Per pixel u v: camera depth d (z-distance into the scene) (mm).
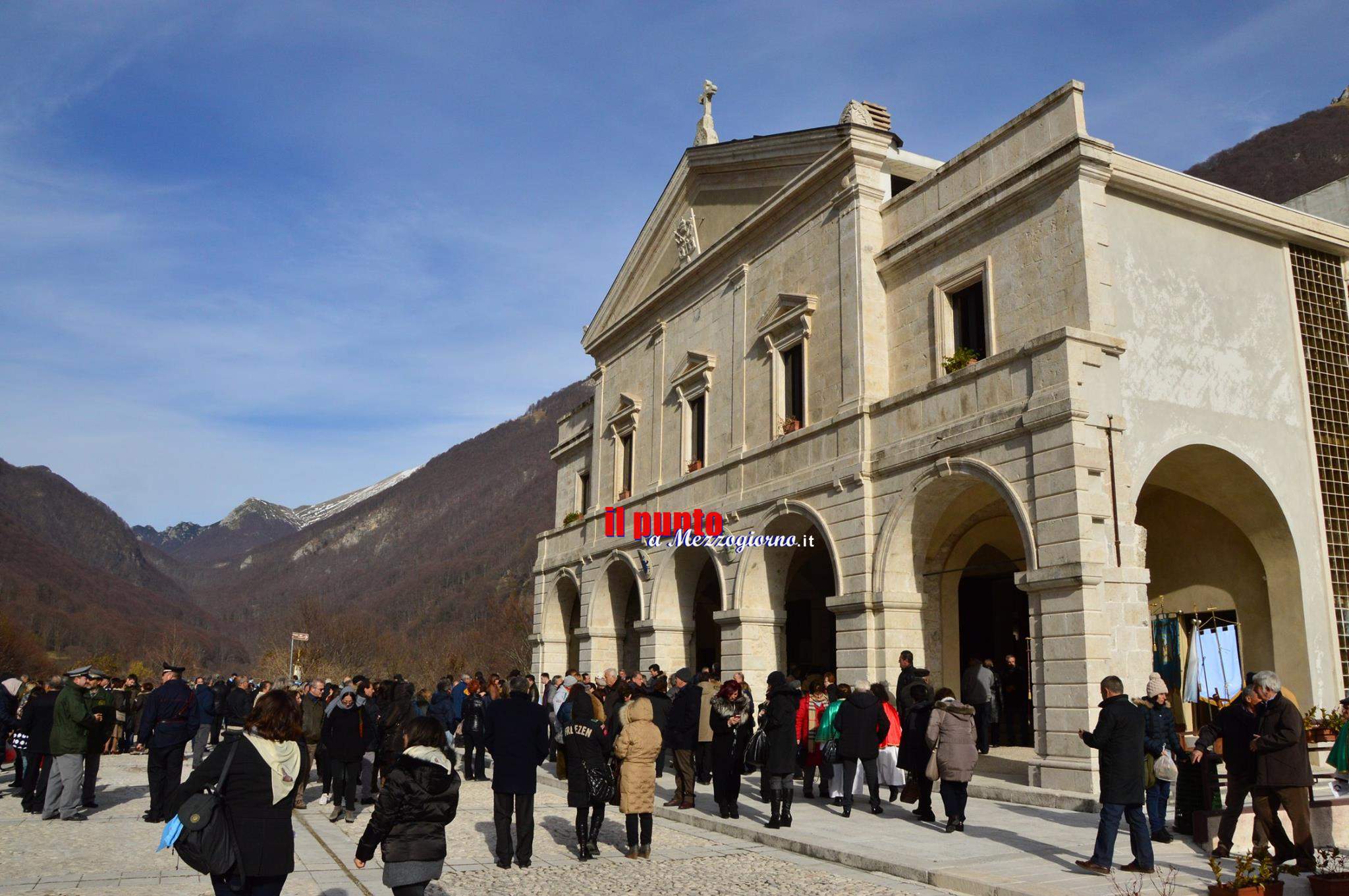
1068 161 16297
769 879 9656
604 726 12711
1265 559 18531
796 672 23312
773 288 23625
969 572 22000
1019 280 17266
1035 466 15422
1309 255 19781
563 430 37531
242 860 5617
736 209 26031
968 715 12062
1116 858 10031
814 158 22969
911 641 18406
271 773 5848
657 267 30172
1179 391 17047
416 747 6672
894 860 10000
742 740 13742
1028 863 9828
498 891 9086
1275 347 18719
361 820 13500
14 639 97188
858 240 20672
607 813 14562
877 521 18953
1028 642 20641
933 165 22672
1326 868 8672
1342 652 18188
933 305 19188
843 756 13375
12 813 13883
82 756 13320
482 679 20484
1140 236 17266
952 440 17156
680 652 26453
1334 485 18922
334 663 91688
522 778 10297
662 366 28812
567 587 34719
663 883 9469
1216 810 10875
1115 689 9562
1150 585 20875
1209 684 18578
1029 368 15992
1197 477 18562
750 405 23984
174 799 5711
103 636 145250
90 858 10391
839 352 20875
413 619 165500
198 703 21453
